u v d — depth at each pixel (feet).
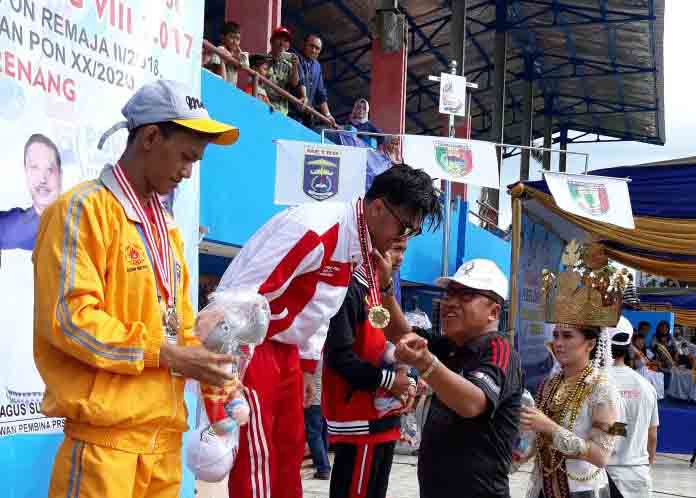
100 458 6.93
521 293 38.22
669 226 30.04
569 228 40.45
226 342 7.43
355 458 11.65
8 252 11.19
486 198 66.59
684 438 39.88
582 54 76.18
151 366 7.13
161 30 14.64
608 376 12.05
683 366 56.18
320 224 9.59
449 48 66.59
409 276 40.68
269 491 9.50
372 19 46.88
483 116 90.58
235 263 9.86
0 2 10.96
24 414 11.46
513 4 67.67
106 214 7.21
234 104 24.27
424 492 10.12
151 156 7.47
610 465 14.48
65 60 12.26
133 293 7.27
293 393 10.12
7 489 11.07
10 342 11.25
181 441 7.77
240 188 24.75
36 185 11.69
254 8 31.73
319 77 35.17
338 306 10.11
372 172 33.30
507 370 9.78
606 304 12.07
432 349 10.71
